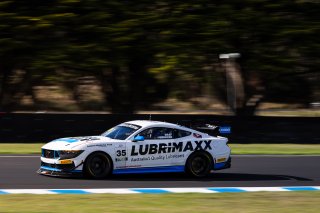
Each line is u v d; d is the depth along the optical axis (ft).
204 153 151.94
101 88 321.73
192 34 295.28
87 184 131.75
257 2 302.25
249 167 179.22
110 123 244.63
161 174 156.46
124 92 310.86
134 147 144.25
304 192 129.59
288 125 260.62
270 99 396.78
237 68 310.86
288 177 159.84
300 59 309.63
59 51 280.51
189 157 150.51
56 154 139.85
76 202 104.94
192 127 159.02
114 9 288.92
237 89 312.09
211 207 102.94
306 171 174.09
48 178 139.44
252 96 315.37
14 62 283.59
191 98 331.36
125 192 122.52
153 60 298.15
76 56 281.95
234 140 254.68
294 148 241.55
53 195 114.32
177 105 375.25
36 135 236.63
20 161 174.91
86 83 328.29
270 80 318.45
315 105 416.87
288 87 368.27
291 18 307.37
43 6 286.05
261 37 304.30
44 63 277.03
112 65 286.25
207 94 331.16
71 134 240.32
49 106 344.28
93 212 93.35
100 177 140.67
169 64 284.61
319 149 240.94
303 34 298.56
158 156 146.92
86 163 138.82
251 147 239.91
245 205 106.73
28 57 281.33
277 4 302.25
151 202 107.24
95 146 139.95
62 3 284.20
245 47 304.30
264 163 190.60
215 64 311.47
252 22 296.51
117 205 102.27
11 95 308.81
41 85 314.35
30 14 283.18
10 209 94.84
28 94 315.58
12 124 234.38
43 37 284.20
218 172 165.68
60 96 358.43
